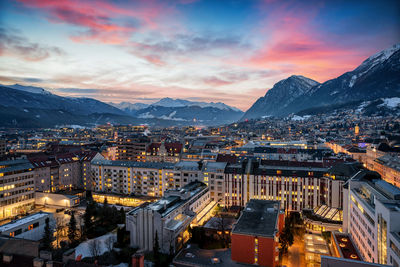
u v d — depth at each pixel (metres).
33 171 187.62
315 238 128.12
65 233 141.25
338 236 123.94
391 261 76.56
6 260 70.56
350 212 123.19
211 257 108.81
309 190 165.38
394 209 80.06
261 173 174.88
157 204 132.25
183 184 195.62
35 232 131.50
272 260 98.88
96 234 141.50
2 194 164.62
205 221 152.50
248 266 100.69
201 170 188.25
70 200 181.88
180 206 136.38
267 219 114.50
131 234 125.38
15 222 130.12
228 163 197.50
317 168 175.88
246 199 176.75
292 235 127.31
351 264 68.25
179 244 123.12
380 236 85.25
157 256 108.69
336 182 154.12
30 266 68.38
